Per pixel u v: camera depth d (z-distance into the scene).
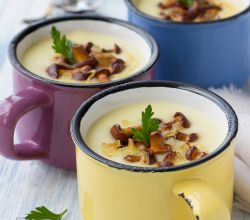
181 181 0.43
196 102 0.50
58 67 0.55
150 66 0.52
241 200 0.50
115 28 0.59
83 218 0.47
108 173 0.43
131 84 0.50
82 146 0.44
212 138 0.48
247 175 0.50
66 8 0.74
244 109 0.57
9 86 0.63
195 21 0.61
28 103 0.50
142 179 0.43
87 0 0.75
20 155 0.52
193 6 0.63
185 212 0.43
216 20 0.58
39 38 0.59
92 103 0.49
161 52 0.60
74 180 0.53
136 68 0.56
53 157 0.53
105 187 0.44
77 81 0.54
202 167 0.43
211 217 0.40
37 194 0.52
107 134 0.48
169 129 0.48
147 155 0.45
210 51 0.59
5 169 0.55
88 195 0.45
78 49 0.56
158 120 0.49
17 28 0.71
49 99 0.51
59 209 0.51
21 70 0.51
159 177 0.42
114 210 0.44
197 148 0.46
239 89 0.61
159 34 0.59
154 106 0.50
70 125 0.48
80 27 0.60
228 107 0.47
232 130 0.45
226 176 0.45
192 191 0.42
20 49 0.57
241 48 0.60
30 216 0.49
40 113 0.51
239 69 0.61
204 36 0.58
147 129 0.46
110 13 0.73
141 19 0.60
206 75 0.60
